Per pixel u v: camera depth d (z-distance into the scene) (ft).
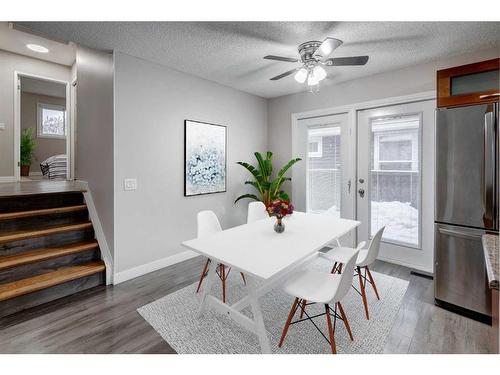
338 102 12.78
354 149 12.38
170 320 7.38
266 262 5.69
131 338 6.63
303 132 14.28
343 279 5.41
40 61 16.20
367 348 6.24
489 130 7.13
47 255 8.87
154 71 10.53
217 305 6.98
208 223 9.27
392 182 11.53
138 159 10.20
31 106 24.40
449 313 7.70
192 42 8.73
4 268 8.04
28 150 21.45
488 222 7.20
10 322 7.25
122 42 8.76
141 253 10.43
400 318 7.46
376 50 9.13
